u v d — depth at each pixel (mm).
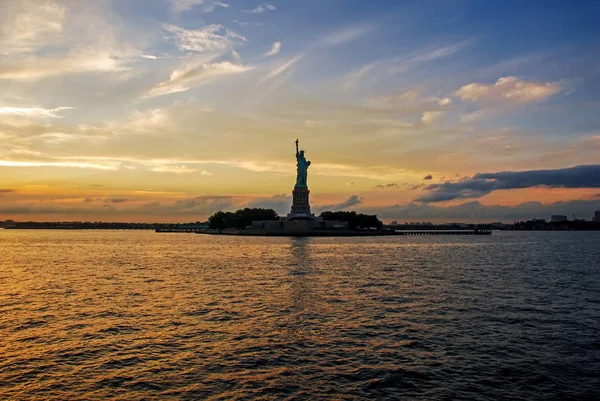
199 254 152750
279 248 184250
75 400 28906
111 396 29484
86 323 47219
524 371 33750
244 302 58688
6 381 31734
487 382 31828
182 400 28922
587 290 69875
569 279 83500
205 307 55375
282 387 30828
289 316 50344
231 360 35781
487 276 87750
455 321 48219
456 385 31312
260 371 33562
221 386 30969
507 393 30172
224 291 68000
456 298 62000
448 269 101438
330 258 132875
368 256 141500
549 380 32188
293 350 38125
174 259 131625
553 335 42969
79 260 129875
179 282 78500
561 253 160875
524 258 136125
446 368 34281
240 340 40969
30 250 184500
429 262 120312
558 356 36969
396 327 45531
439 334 43031
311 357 36469
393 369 33969
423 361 35688
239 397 29328
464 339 41469
